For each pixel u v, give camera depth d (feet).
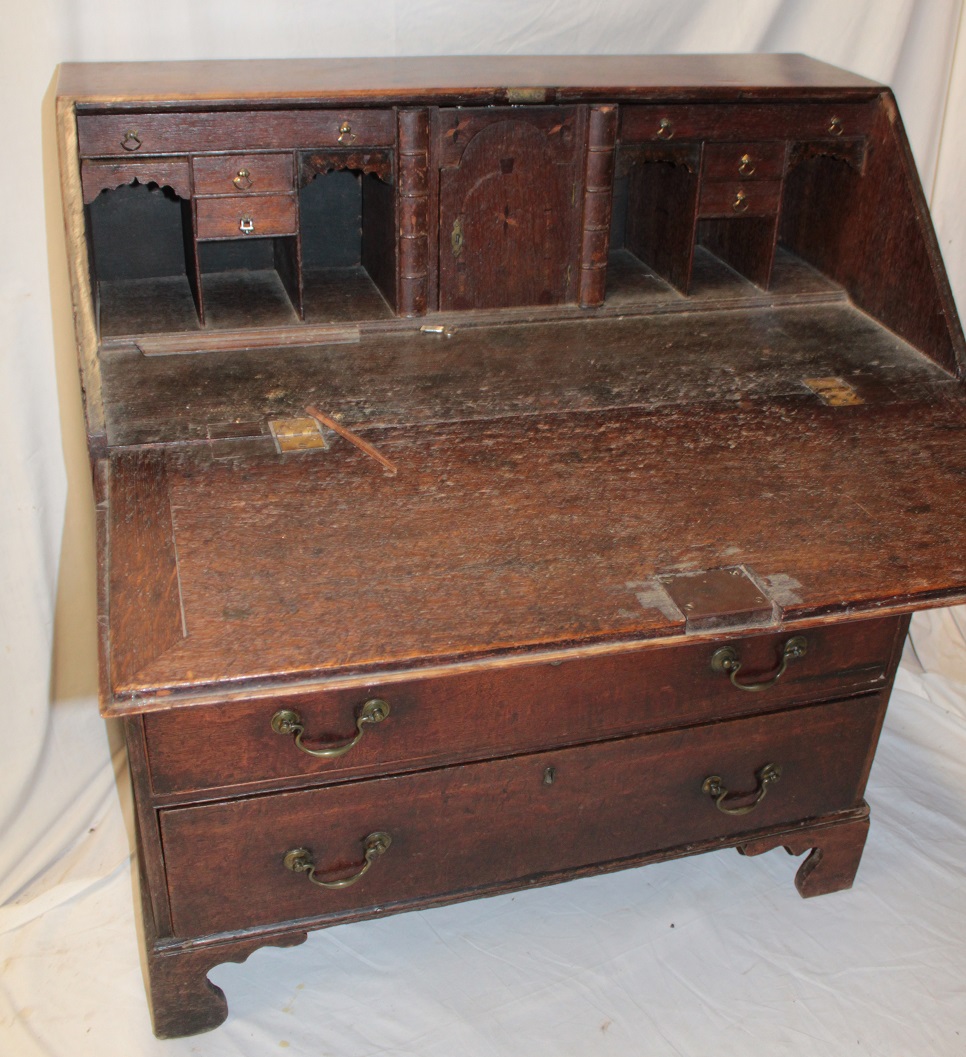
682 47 7.47
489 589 4.69
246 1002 6.38
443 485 5.27
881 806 7.75
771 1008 6.38
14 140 6.30
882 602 4.77
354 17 6.81
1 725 7.29
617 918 6.92
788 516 5.19
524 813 5.79
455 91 5.93
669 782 5.97
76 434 7.03
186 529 4.93
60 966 6.59
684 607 4.63
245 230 6.08
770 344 6.56
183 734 4.91
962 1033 6.26
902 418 5.93
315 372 6.08
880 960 6.66
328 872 5.62
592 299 6.68
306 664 4.30
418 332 6.48
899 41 7.63
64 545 7.25
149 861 5.30
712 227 7.51
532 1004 6.39
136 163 5.77
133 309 6.43
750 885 7.14
